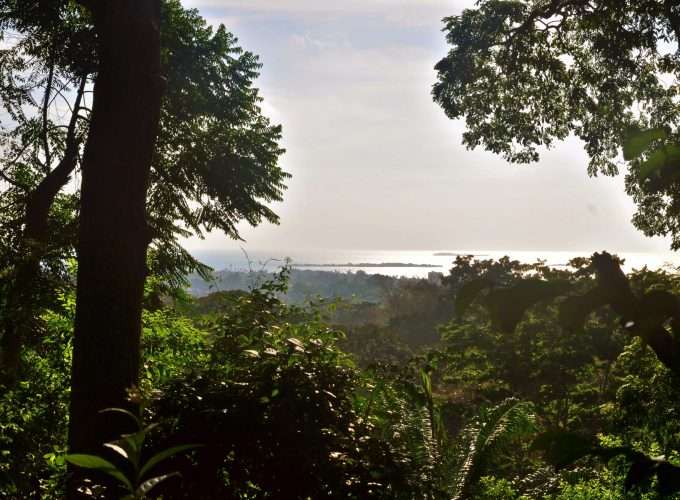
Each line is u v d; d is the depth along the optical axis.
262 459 5.62
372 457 5.83
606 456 0.64
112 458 6.29
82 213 7.45
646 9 14.87
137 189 7.49
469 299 0.62
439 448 7.78
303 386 6.08
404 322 44.31
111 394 7.09
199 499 5.73
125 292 7.33
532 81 18.83
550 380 20.69
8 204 20.12
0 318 11.54
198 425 5.73
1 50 21.19
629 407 11.02
